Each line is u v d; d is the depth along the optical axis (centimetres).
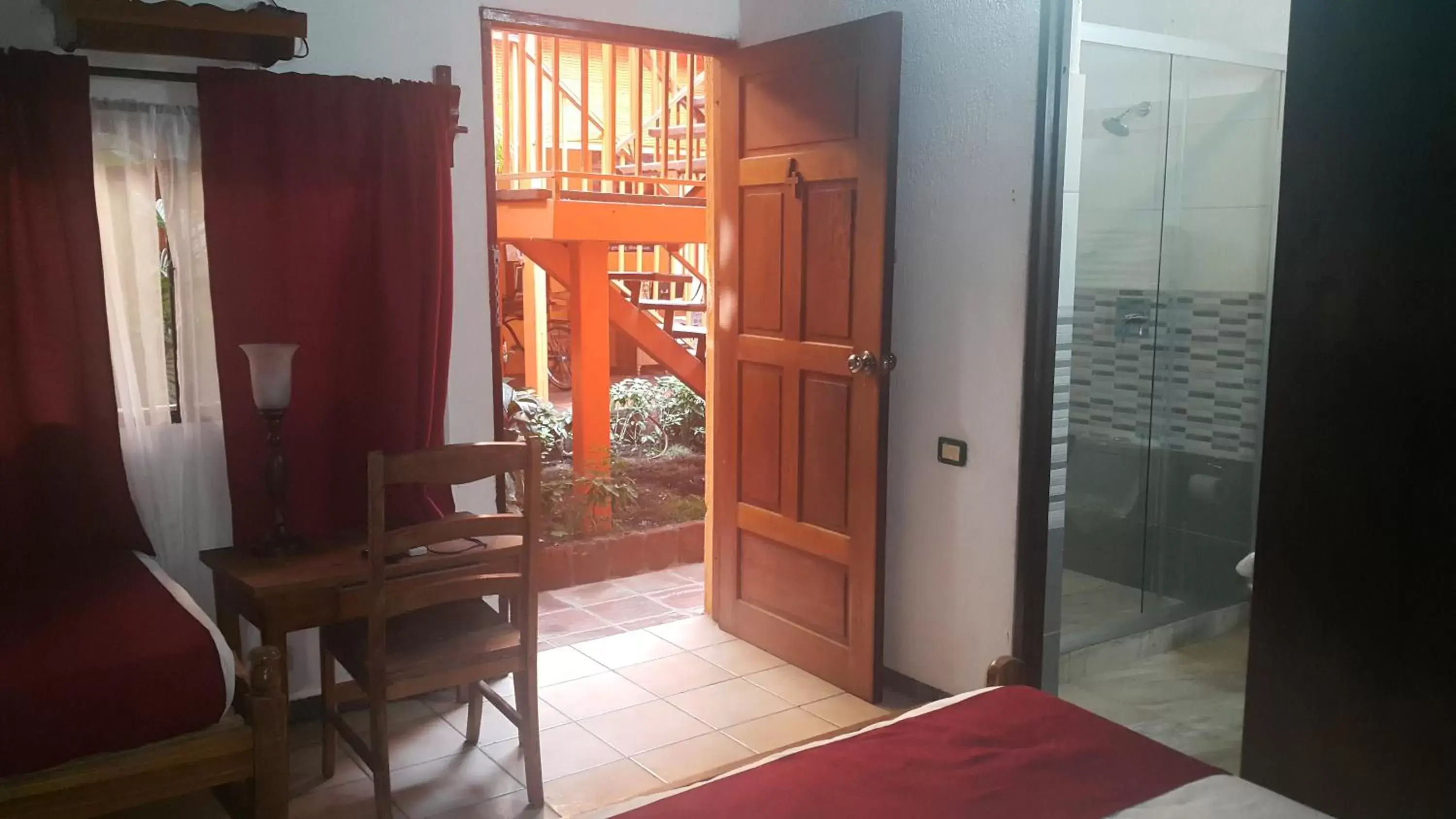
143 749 209
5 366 254
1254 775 242
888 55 298
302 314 289
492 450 248
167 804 262
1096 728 183
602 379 491
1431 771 212
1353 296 216
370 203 296
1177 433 389
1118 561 389
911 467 328
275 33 263
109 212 271
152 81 273
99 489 268
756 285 355
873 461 314
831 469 331
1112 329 377
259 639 303
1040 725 183
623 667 354
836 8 334
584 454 490
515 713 270
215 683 213
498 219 502
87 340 262
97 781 203
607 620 399
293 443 292
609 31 340
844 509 328
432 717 316
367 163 295
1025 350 290
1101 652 356
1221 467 390
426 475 241
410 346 302
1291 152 223
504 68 515
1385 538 215
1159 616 376
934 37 308
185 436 288
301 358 290
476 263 327
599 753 294
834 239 322
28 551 262
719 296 371
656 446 630
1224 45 372
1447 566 206
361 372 301
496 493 338
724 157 363
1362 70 211
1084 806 156
